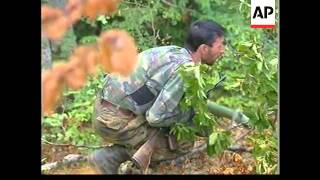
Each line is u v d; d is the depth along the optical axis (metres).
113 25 5.57
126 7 5.68
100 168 5.50
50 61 5.12
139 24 5.71
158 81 5.30
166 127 5.39
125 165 5.49
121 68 4.86
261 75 5.41
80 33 5.36
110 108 5.40
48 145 5.46
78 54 4.77
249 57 5.42
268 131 5.49
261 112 5.48
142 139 5.41
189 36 5.50
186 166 5.46
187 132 5.34
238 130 5.57
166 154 5.44
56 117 5.41
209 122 5.32
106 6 4.74
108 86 5.38
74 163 5.50
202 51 5.48
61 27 4.77
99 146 5.52
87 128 5.52
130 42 4.86
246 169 5.50
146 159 5.39
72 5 4.70
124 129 5.39
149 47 5.66
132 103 5.35
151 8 5.77
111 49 4.74
